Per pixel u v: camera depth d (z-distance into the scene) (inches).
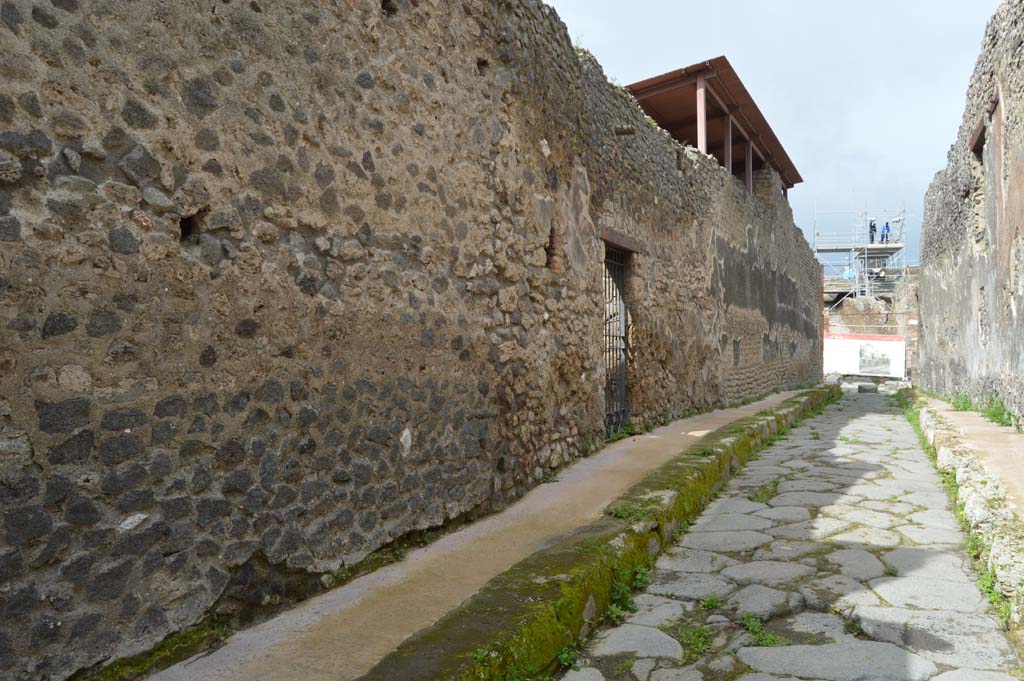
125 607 79.8
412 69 134.5
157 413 84.1
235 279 94.7
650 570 137.5
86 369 76.5
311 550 105.7
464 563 120.8
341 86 115.6
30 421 71.2
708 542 155.3
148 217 83.4
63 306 74.4
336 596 106.0
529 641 90.2
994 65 320.5
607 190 253.4
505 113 171.3
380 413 122.3
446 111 145.6
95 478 77.2
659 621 113.8
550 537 135.0
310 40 109.3
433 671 77.4
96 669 76.7
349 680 77.5
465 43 154.3
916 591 120.7
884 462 247.0
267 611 97.7
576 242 219.9
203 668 81.7
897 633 105.0
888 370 1033.5
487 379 157.9
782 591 123.0
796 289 693.9
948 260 501.7
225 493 92.7
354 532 115.0
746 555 144.9
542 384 188.7
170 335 85.8
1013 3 281.3
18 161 71.0
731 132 489.1
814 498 192.9
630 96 284.0
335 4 115.0
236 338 94.8
